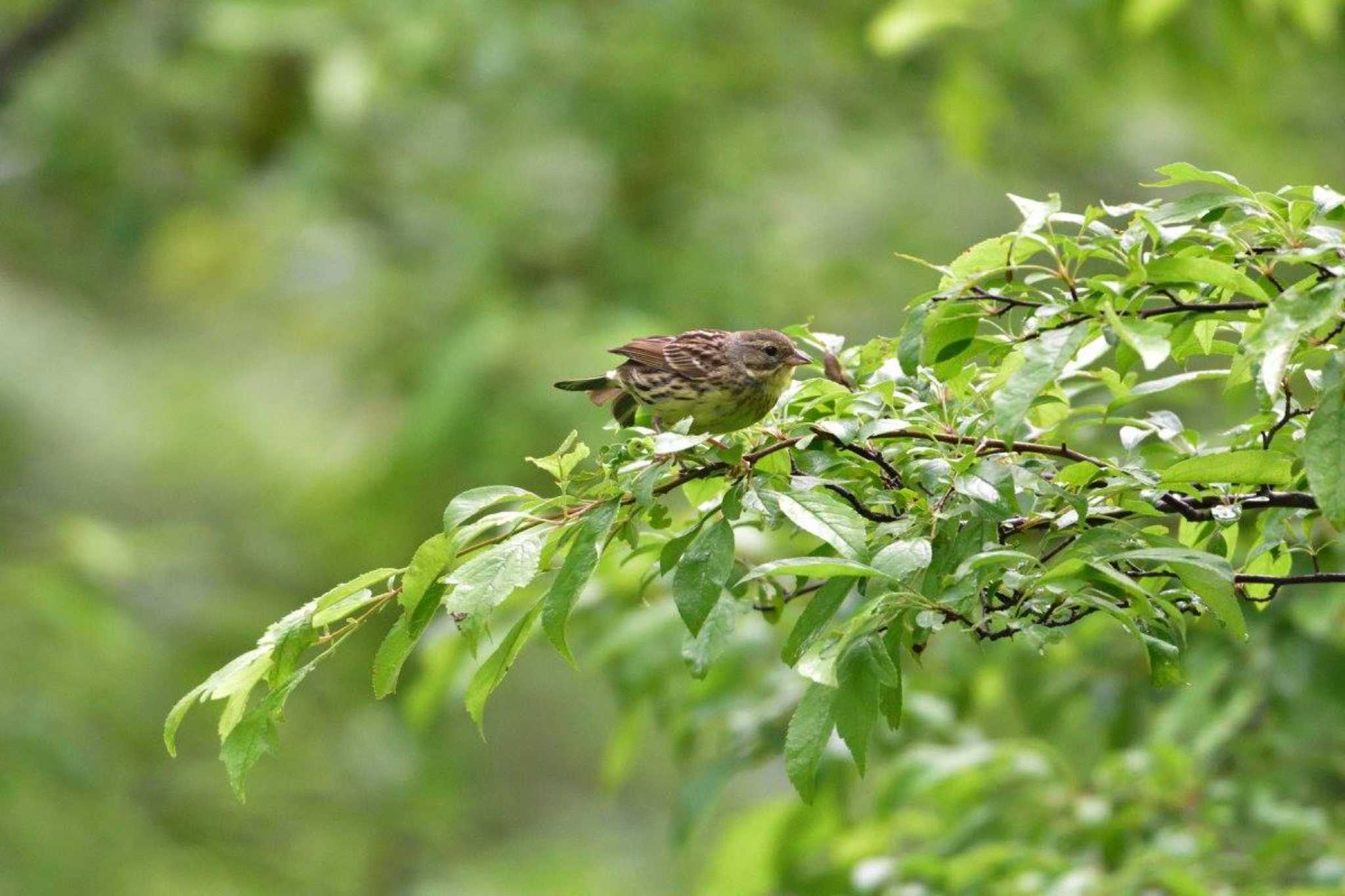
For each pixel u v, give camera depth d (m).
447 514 4.16
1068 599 4.12
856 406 4.52
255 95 16.98
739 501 4.21
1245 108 15.03
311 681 16.39
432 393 14.76
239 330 19.73
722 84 17.66
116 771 15.07
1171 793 7.61
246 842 15.80
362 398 17.66
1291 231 4.08
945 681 8.52
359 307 17.34
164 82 17.53
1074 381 5.77
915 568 3.90
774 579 5.54
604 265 16.88
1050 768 7.95
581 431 14.95
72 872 14.42
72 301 20.09
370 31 16.06
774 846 8.26
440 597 4.25
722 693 8.12
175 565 16.19
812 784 3.94
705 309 16.78
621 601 8.27
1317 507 4.47
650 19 17.03
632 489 4.18
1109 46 14.52
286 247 17.52
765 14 17.94
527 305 16.16
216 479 18.56
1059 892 6.83
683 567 4.10
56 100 17.33
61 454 18.84
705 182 17.69
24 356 19.47
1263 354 3.77
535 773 20.45
